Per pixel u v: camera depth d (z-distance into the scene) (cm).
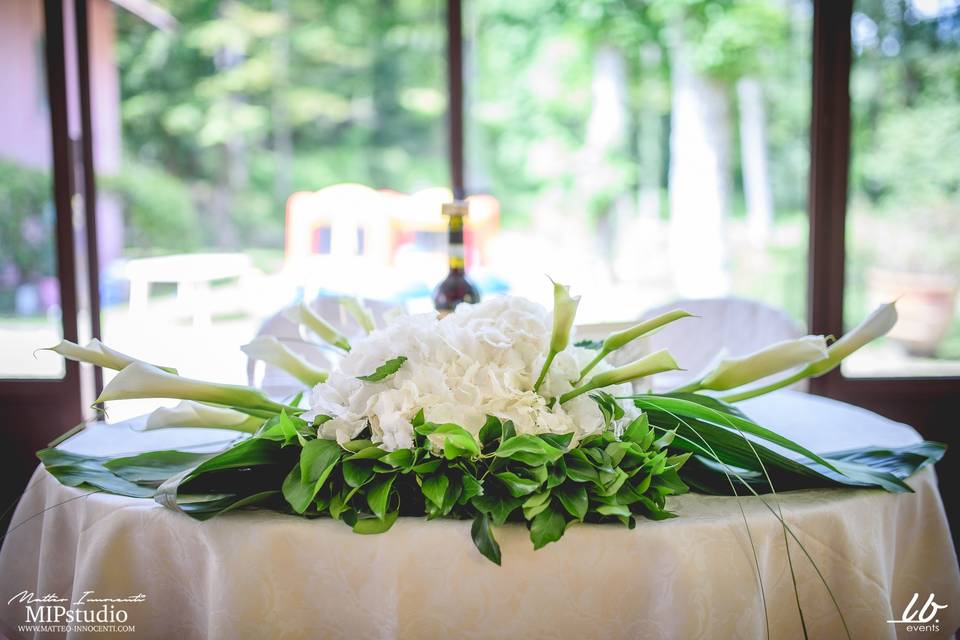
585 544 89
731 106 685
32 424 277
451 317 99
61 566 109
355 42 941
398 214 555
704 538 90
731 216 684
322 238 564
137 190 883
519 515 90
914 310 297
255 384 147
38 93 354
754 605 91
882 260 294
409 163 960
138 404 213
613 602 89
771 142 660
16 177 293
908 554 113
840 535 96
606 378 96
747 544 91
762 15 664
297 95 942
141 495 103
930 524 114
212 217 941
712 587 89
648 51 745
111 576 98
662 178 760
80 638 98
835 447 129
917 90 288
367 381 91
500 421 89
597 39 759
